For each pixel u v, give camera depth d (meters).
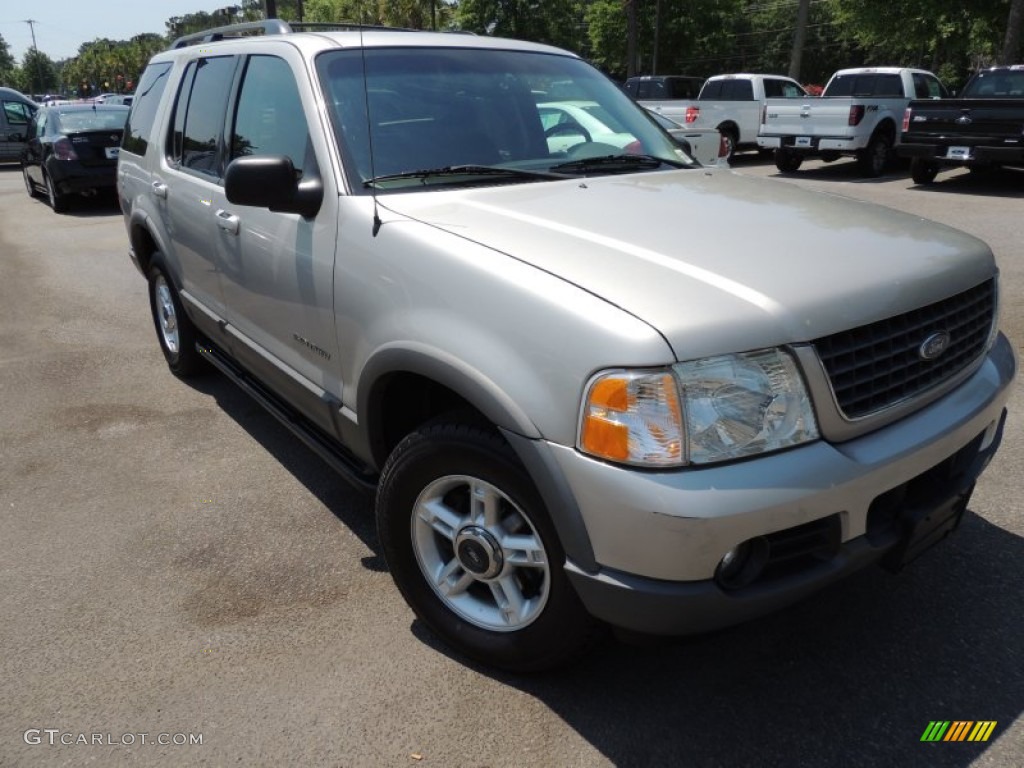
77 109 13.17
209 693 2.55
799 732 2.35
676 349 1.93
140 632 2.85
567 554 2.13
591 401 2.00
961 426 2.38
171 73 4.74
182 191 4.23
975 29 23.52
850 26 28.25
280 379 3.49
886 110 14.07
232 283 3.74
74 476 4.02
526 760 2.28
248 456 4.21
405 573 2.72
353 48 3.30
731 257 2.28
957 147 11.58
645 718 2.41
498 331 2.21
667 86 19.33
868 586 2.98
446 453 2.41
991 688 2.49
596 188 3.00
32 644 2.79
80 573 3.20
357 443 2.95
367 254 2.69
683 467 1.94
